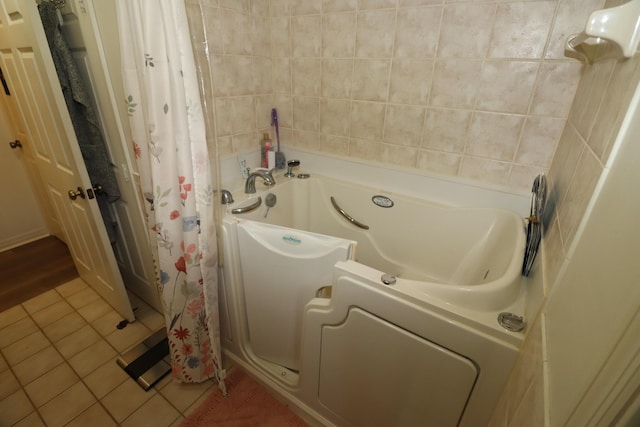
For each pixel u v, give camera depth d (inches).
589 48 33.9
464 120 54.3
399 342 36.3
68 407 52.6
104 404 53.2
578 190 26.2
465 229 57.9
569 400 14.1
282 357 54.6
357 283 36.9
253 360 57.0
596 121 27.1
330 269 43.2
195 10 38.1
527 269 37.7
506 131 51.4
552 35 43.9
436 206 60.3
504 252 46.0
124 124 53.0
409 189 64.1
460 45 50.5
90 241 64.6
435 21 51.1
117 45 46.0
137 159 45.1
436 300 33.4
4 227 94.7
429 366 35.1
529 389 21.9
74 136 51.7
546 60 45.3
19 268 87.5
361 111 64.1
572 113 43.2
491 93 50.6
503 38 47.1
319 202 73.9
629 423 10.7
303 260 44.3
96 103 55.2
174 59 36.0
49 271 86.7
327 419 49.4
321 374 46.0
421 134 59.3
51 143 56.9
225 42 59.7
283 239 45.4
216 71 59.7
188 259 45.3
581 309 16.5
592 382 12.2
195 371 54.2
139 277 73.0
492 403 32.8
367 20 56.8
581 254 19.7
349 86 63.4
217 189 46.8
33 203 99.0
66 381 56.9
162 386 56.4
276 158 75.8
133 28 35.9
